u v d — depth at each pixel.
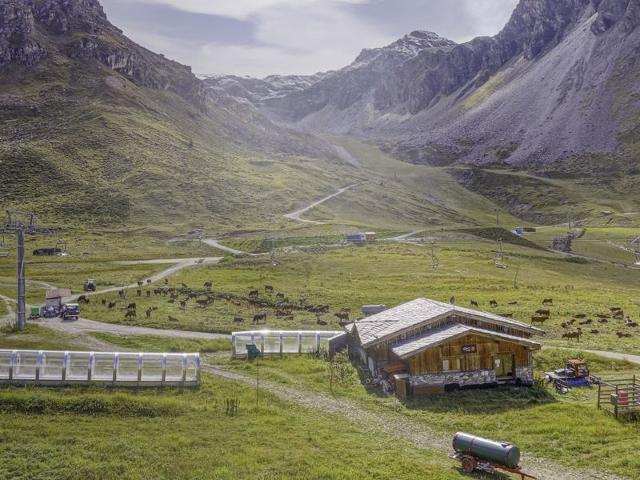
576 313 78.94
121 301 86.75
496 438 35.00
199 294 93.25
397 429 37.31
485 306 84.12
